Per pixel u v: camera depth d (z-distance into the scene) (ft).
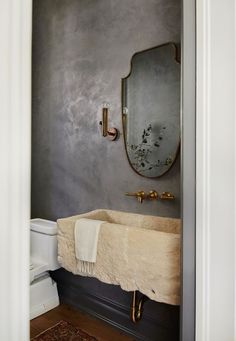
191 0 3.63
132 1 6.10
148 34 5.86
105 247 4.78
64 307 7.10
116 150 6.55
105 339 5.99
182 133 3.69
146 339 5.88
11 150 1.64
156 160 5.91
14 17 1.64
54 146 7.75
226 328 3.56
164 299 4.15
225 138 3.52
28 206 1.73
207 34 3.47
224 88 3.50
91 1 6.85
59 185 7.66
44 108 7.95
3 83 1.59
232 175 3.53
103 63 6.68
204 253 3.54
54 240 6.24
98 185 6.91
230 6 3.47
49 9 7.72
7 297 1.63
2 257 1.61
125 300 6.22
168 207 5.78
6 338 1.62
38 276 6.80
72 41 7.27
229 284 3.55
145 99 6.02
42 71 7.97
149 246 4.28
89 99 6.99
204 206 3.52
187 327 3.69
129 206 6.38
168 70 5.64
